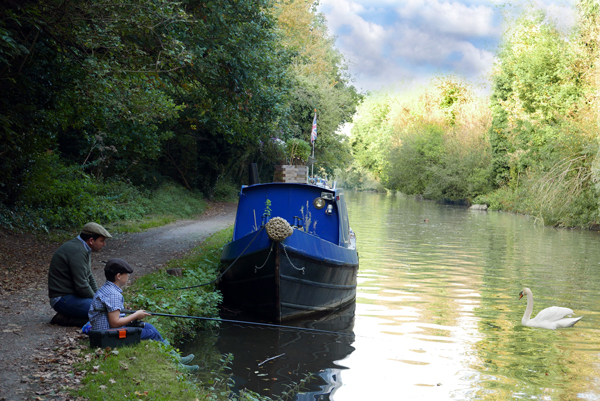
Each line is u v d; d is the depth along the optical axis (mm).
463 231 26891
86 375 4977
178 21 10672
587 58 32312
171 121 27406
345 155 45531
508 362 7676
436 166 58969
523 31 40750
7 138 12141
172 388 5043
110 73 10773
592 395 6461
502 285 13414
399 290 12742
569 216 29328
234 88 14750
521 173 42625
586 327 9633
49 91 13578
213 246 14531
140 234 16859
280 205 11891
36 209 15898
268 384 6648
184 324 8492
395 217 35406
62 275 6430
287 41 41281
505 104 41500
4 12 8984
